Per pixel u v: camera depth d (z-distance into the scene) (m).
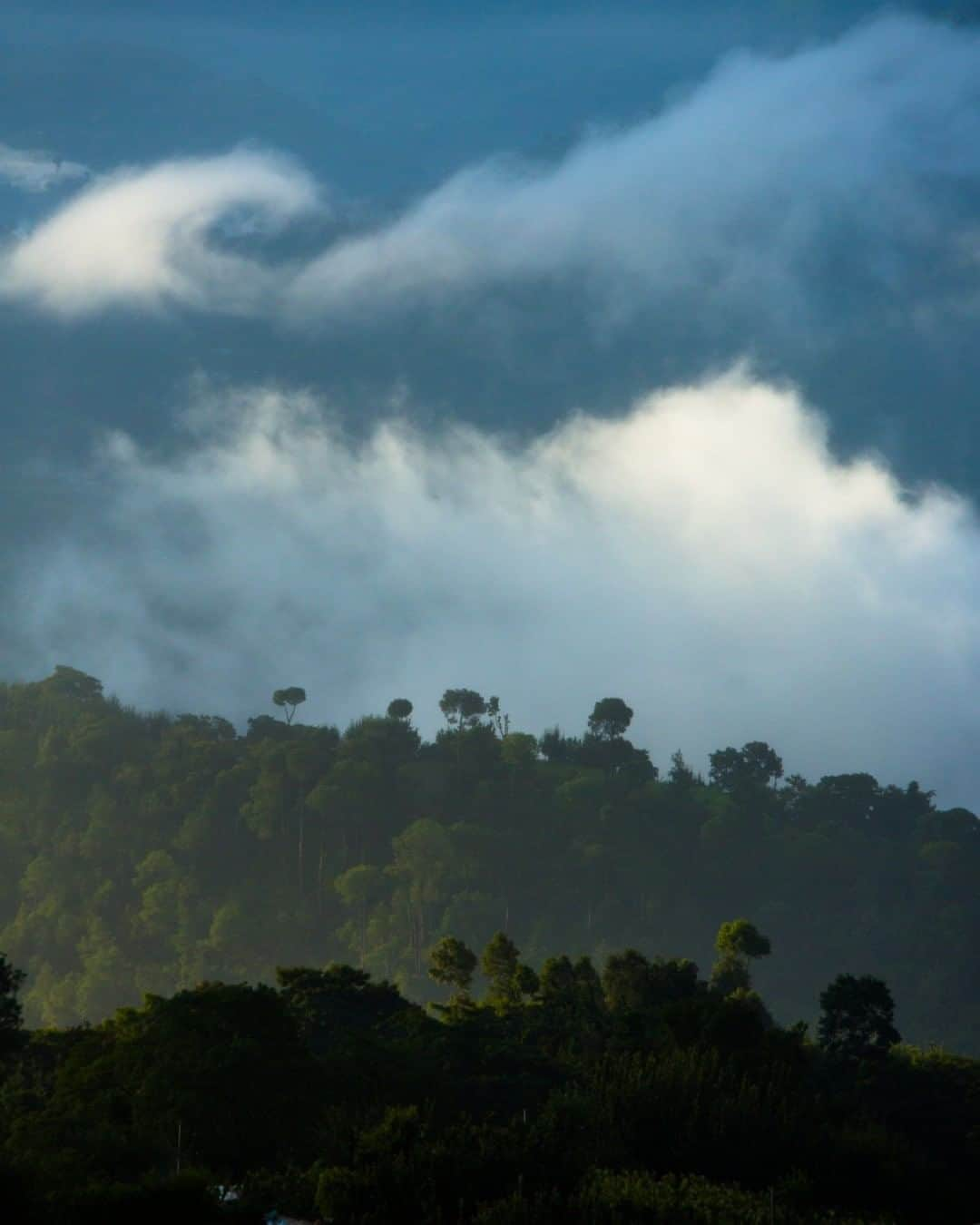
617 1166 148.50
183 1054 161.50
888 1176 159.00
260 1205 128.38
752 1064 184.25
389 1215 126.06
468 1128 140.88
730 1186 148.50
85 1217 118.50
